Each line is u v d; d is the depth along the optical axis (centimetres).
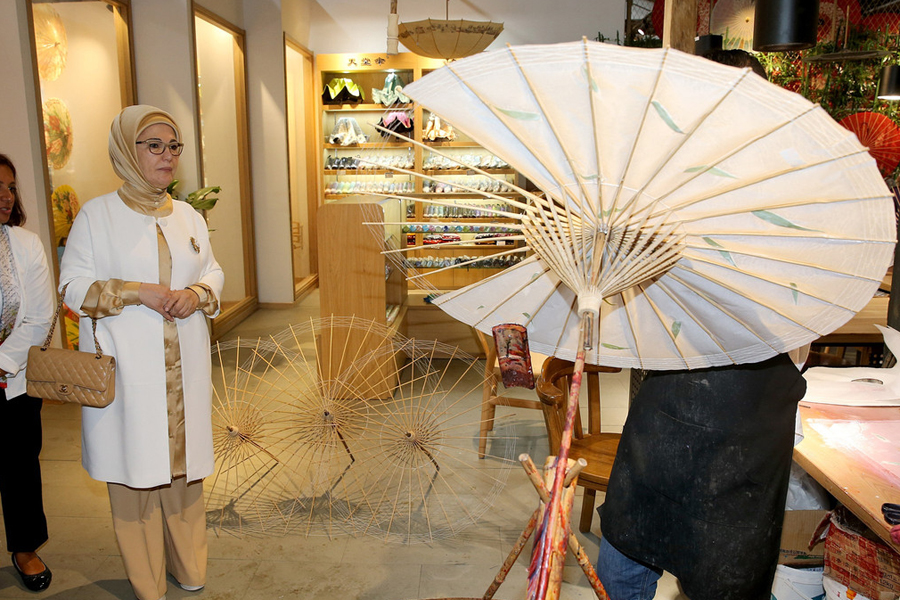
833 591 180
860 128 544
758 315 122
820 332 120
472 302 143
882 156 536
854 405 208
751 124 98
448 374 481
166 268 212
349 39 744
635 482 168
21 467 233
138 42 520
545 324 142
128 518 222
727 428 155
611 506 175
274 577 253
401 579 252
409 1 735
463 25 569
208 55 622
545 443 372
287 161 682
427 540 278
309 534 282
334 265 410
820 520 198
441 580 252
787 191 105
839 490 156
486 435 349
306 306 716
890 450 177
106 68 505
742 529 156
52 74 445
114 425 211
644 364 142
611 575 181
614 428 386
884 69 505
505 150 110
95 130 495
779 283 115
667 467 161
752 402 154
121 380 206
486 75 103
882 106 619
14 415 228
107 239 207
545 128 104
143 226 210
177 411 213
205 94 616
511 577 253
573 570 256
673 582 249
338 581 251
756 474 155
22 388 223
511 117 105
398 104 698
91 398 201
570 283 113
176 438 214
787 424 158
